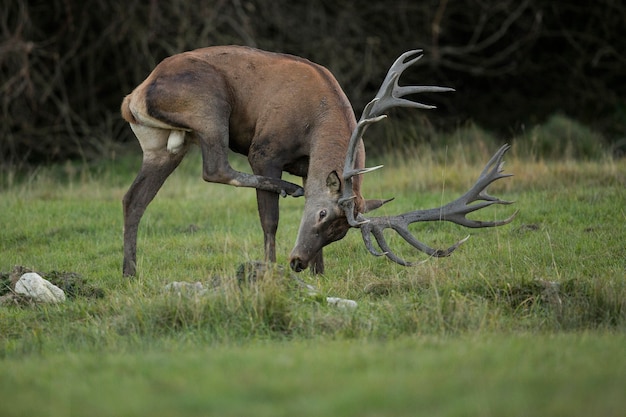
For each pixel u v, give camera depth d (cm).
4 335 2247
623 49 6844
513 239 3081
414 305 2298
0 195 4300
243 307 2220
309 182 2614
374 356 1731
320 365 1648
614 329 2223
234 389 1485
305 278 2692
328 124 2680
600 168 4125
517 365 1638
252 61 2791
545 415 1324
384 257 2947
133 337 2123
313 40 6350
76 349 2047
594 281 2417
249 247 3138
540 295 2406
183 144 2795
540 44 7031
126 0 5844
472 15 6681
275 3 6162
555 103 6906
